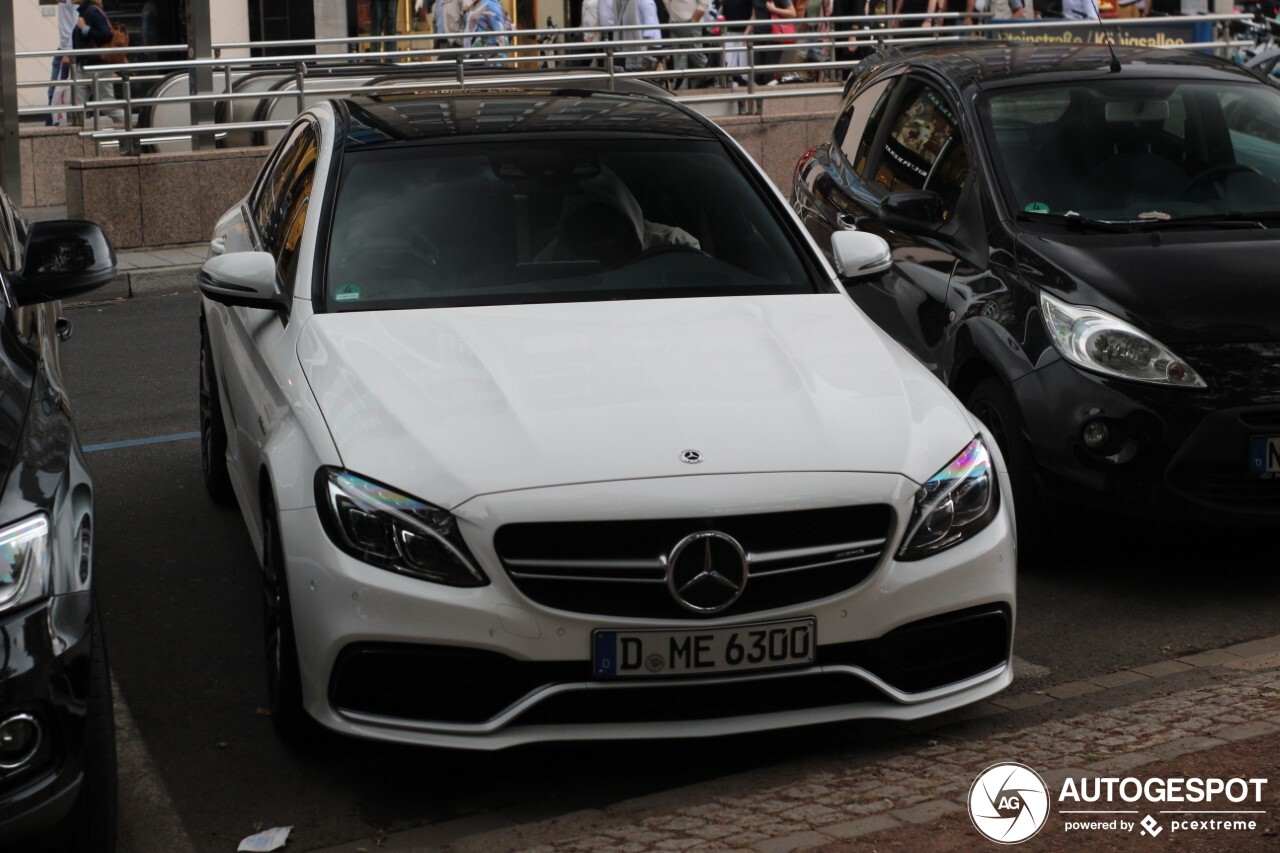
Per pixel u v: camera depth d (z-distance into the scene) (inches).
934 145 279.3
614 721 157.9
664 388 169.5
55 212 605.9
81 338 416.8
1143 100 268.8
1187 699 176.6
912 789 153.6
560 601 154.5
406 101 236.8
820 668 158.7
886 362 182.2
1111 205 250.2
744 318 189.9
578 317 188.1
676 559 154.3
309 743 174.1
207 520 260.8
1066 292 224.5
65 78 751.1
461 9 802.8
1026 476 226.8
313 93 578.6
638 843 143.3
